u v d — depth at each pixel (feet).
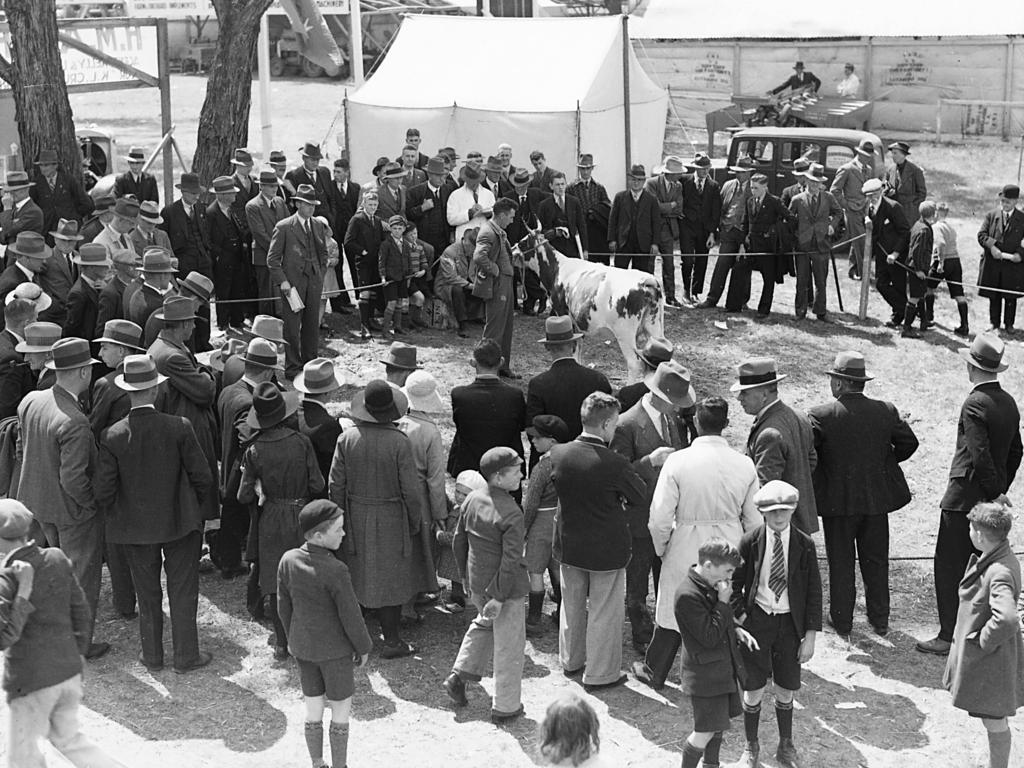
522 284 54.19
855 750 23.77
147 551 25.70
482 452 28.96
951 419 42.83
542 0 120.67
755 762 22.65
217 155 55.11
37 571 20.36
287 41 151.84
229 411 28.76
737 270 54.65
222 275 46.93
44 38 51.72
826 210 53.06
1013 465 28.22
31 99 52.03
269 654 27.12
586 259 53.52
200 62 156.76
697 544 24.36
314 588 21.39
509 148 55.26
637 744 23.71
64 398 25.88
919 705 25.57
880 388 45.73
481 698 25.57
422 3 126.21
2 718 23.59
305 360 45.62
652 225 53.42
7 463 27.78
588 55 67.72
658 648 25.36
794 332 52.19
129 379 25.18
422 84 69.00
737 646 21.76
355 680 26.14
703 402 24.76
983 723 23.32
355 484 26.18
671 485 24.31
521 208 52.21
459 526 25.02
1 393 29.50
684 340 50.83
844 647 28.07
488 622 24.62
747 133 69.72
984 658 22.26
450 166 55.47
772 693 25.96
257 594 28.17
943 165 91.25
